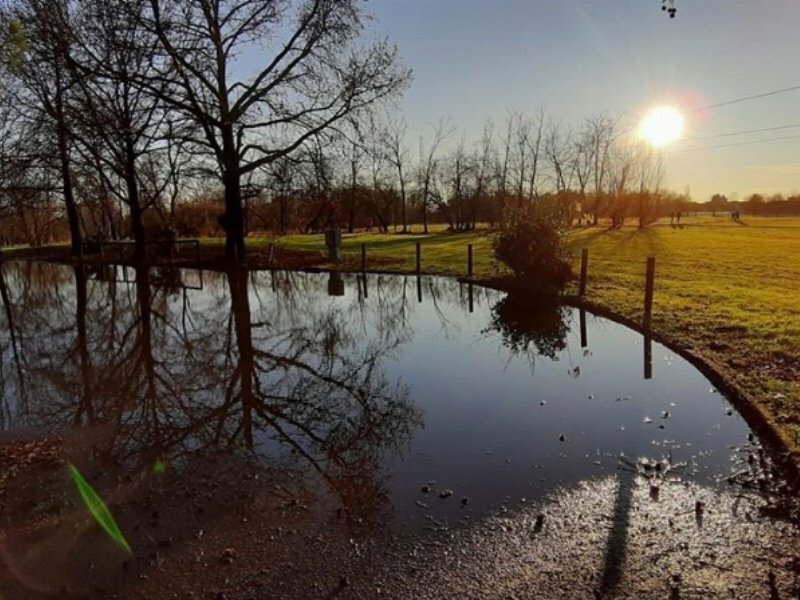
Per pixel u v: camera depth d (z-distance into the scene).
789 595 3.31
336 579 3.54
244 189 25.92
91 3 19.47
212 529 4.16
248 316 14.55
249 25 21.66
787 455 5.01
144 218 44.66
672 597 3.32
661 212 70.50
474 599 3.34
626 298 13.61
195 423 6.64
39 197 33.28
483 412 6.82
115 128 22.11
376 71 22.78
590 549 3.82
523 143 59.62
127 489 4.84
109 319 14.26
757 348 8.49
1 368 9.46
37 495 4.74
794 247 28.52
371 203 62.78
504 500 4.54
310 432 6.29
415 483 4.89
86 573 3.66
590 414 6.62
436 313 14.46
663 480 4.85
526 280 16.33
